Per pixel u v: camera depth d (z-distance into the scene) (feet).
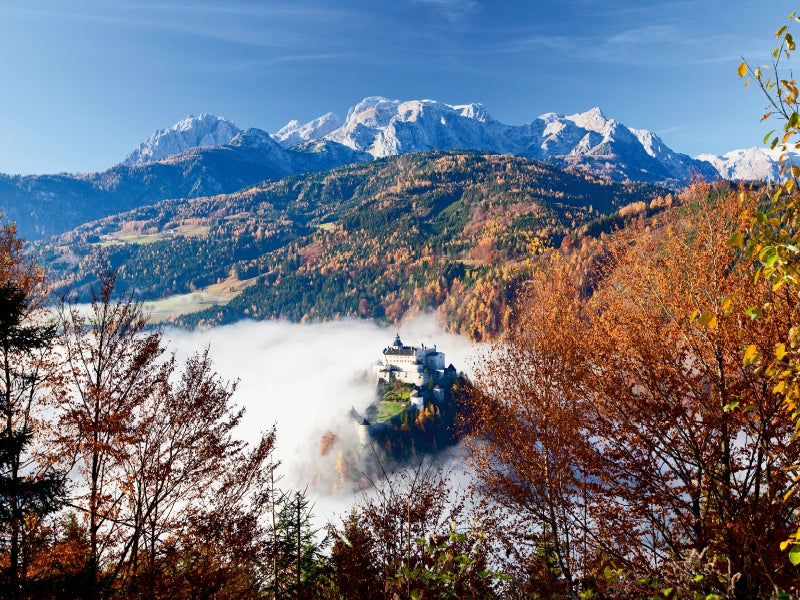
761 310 21.66
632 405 43.70
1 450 43.16
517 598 47.11
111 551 59.98
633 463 42.98
